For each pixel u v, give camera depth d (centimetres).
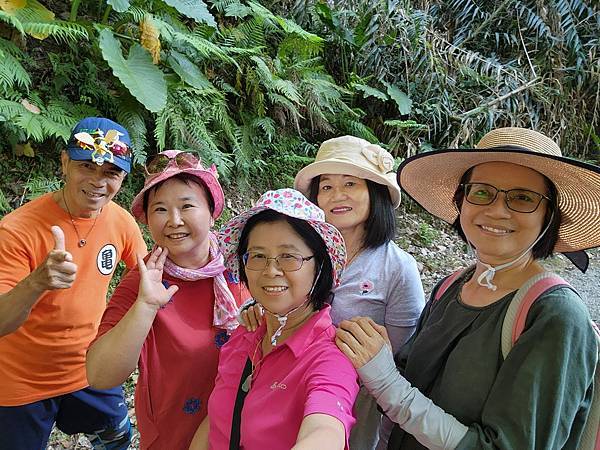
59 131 349
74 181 174
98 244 191
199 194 148
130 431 227
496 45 694
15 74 345
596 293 427
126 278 150
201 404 152
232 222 125
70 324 185
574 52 665
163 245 148
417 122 628
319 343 116
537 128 641
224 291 150
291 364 116
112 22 461
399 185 147
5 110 332
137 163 402
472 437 102
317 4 599
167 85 425
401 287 153
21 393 182
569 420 98
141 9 417
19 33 395
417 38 629
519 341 103
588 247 124
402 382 113
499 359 107
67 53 410
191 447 140
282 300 117
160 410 150
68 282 148
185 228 145
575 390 98
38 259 174
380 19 618
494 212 113
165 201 145
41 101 371
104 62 421
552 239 118
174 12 463
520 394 98
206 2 538
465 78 652
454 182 134
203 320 151
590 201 112
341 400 104
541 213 113
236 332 138
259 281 118
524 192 112
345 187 156
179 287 151
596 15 677
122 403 216
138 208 157
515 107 634
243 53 492
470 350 111
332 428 97
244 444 115
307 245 118
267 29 562
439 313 128
